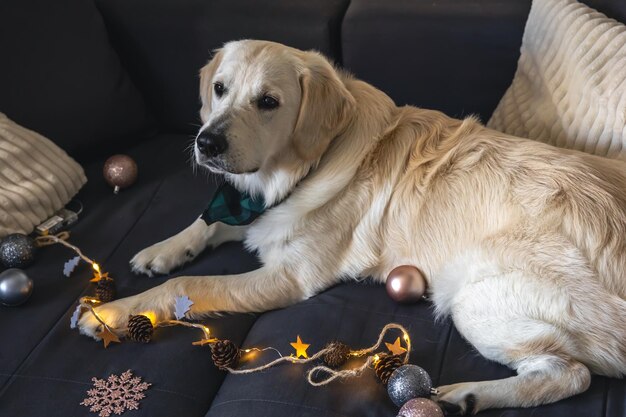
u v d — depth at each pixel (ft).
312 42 7.64
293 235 6.23
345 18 7.62
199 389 5.26
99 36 7.79
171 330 5.73
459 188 5.90
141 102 8.22
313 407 4.95
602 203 5.43
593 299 5.13
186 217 7.04
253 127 5.74
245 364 5.46
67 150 7.52
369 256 6.23
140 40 8.11
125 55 8.29
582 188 5.53
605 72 5.90
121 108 7.89
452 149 6.07
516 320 5.23
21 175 6.63
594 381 5.10
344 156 6.18
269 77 5.73
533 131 6.59
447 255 5.91
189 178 7.59
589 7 6.62
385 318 5.80
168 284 5.95
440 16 7.30
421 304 5.95
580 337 5.11
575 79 6.11
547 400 4.90
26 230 6.53
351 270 6.27
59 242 6.57
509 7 7.13
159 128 8.61
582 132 6.04
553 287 5.20
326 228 6.22
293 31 7.64
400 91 7.79
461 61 7.41
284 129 5.95
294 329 5.69
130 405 5.04
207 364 5.45
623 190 5.59
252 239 6.54
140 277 6.33
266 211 6.44
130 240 6.74
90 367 5.36
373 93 6.45
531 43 6.79
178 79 8.25
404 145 6.23
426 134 6.29
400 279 5.81
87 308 5.70
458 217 5.87
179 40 7.97
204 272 6.46
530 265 5.33
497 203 5.70
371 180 6.19
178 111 8.50
